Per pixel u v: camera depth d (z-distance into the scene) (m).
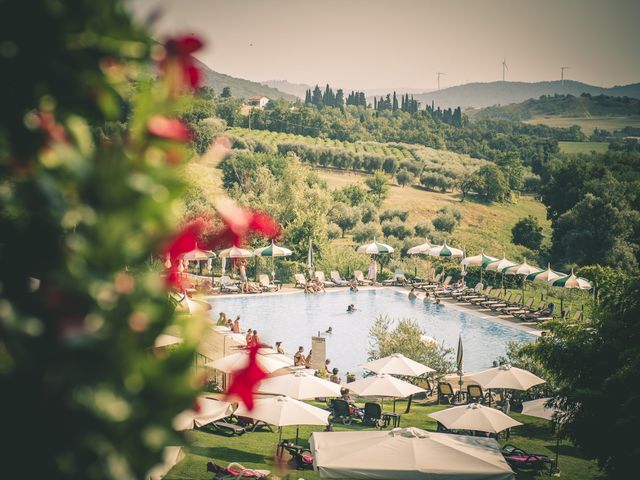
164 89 2.12
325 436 14.34
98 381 1.98
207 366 20.02
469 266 53.38
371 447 13.62
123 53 2.12
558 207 90.56
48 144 2.11
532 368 25.64
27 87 2.20
